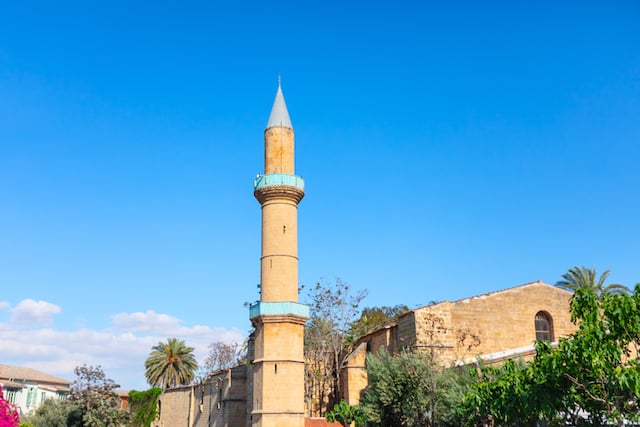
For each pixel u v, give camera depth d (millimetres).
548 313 55750
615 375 22578
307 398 68000
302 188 56156
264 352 50719
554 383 26047
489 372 34969
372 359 50469
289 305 51625
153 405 84438
